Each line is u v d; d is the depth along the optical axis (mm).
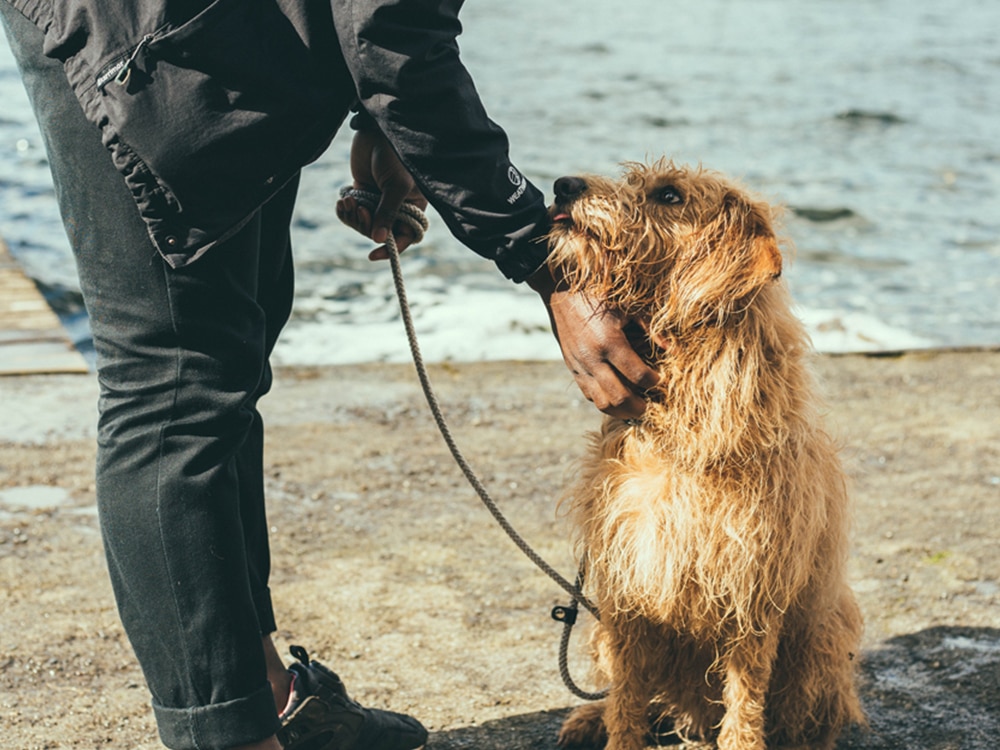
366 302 7277
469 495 4281
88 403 5051
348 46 1790
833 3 31422
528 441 4867
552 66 19578
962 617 3340
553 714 2812
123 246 1880
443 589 3492
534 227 2020
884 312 7594
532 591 3500
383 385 5543
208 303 1913
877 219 10305
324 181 11062
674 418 2375
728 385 2311
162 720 2002
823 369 5949
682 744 2795
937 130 14672
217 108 1762
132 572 1935
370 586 3494
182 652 1941
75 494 4098
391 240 2490
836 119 15203
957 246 9492
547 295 2180
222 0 1750
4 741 2584
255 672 1977
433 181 1923
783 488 2367
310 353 6227
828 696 2654
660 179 2494
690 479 2375
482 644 3162
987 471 4609
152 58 1741
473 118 1901
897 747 2686
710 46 22484
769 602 2428
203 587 1921
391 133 1866
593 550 2537
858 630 2754
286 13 1797
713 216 2416
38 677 2883
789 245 2627
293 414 5086
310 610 3318
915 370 5988
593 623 2861
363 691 2881
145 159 1753
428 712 2795
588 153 12602
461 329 6695
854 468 4367
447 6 1855
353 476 4414
